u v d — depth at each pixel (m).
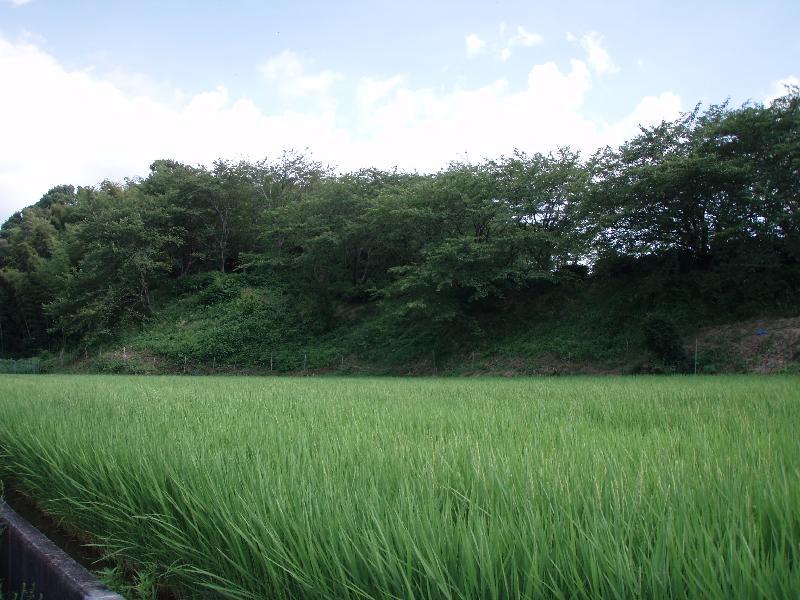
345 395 10.52
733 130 22.27
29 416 6.66
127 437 4.57
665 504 2.20
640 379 16.31
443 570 1.81
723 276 24.00
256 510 2.44
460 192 29.94
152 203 45.19
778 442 3.67
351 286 40.22
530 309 31.02
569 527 2.00
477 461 3.00
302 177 49.00
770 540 1.95
